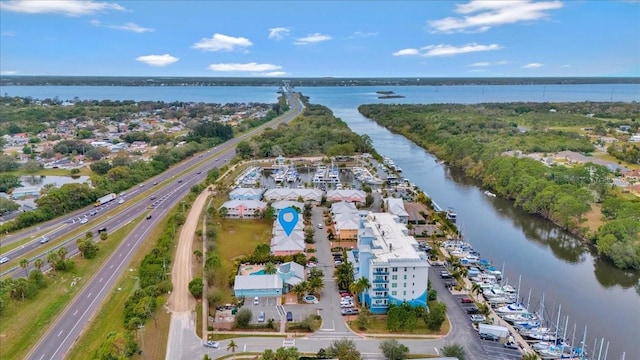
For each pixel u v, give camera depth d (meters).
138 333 155.88
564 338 156.25
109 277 199.12
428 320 162.88
